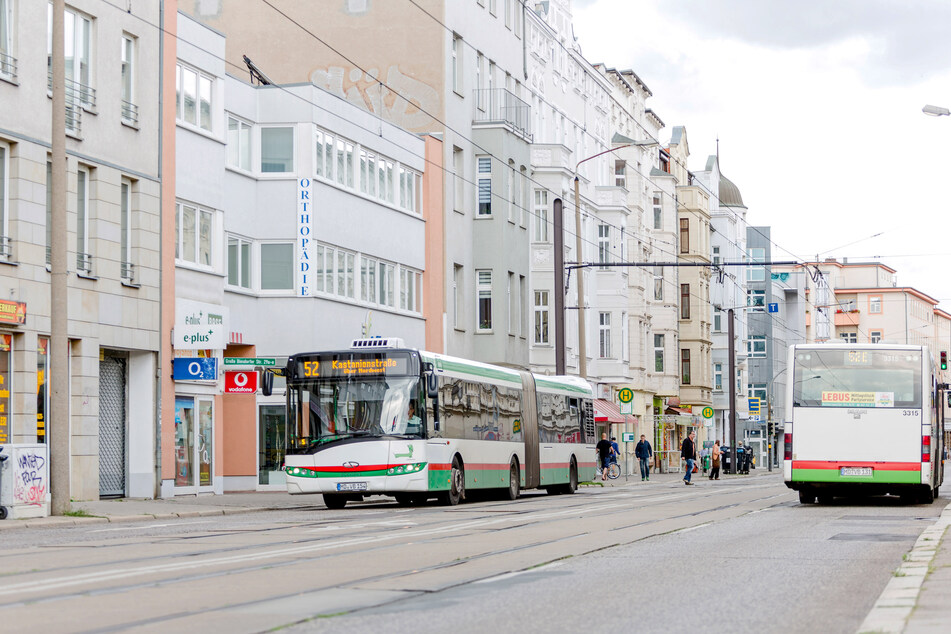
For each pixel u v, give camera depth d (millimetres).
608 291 70500
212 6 52219
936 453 30953
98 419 30875
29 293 28203
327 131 41406
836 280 164500
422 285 49281
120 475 32469
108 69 31391
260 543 17750
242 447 39594
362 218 43906
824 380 29062
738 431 108562
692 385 91000
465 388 32250
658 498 35219
